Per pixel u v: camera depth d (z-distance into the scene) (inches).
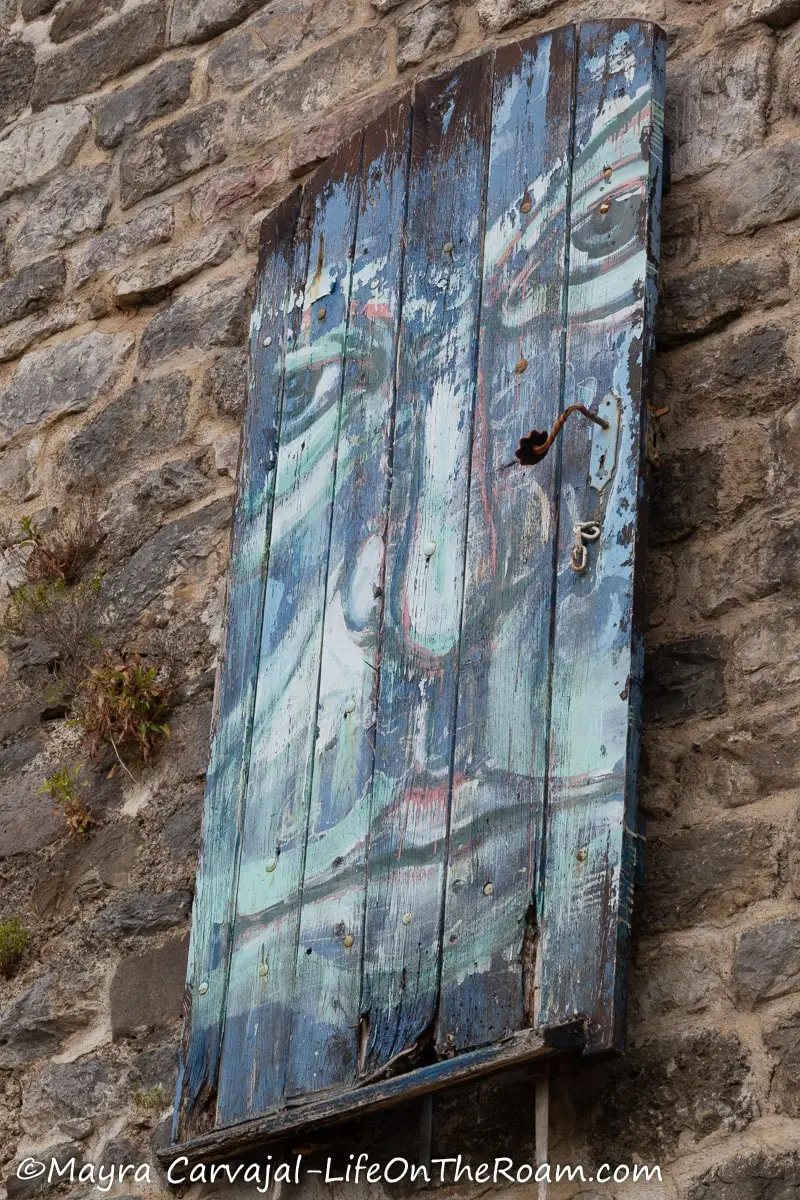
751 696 161.2
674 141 189.3
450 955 158.9
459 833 162.7
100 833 199.5
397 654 174.7
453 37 217.8
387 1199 160.7
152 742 200.7
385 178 201.2
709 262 181.8
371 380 190.7
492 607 169.2
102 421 226.2
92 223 241.4
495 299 182.9
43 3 262.8
